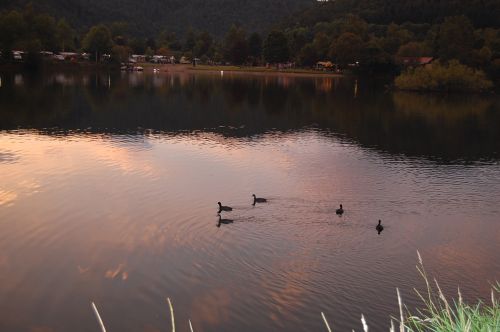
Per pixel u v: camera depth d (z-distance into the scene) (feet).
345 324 65.10
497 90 443.73
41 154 152.25
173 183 126.62
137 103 280.31
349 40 558.56
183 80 465.06
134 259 82.74
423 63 540.11
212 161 152.46
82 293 72.23
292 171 143.84
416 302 71.05
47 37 586.04
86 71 559.38
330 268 80.48
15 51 522.06
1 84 352.49
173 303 69.62
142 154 158.10
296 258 83.76
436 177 143.13
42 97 286.87
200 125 218.79
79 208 106.01
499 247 92.43
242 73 607.37
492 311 26.76
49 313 67.36
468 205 117.29
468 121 253.03
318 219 102.99
